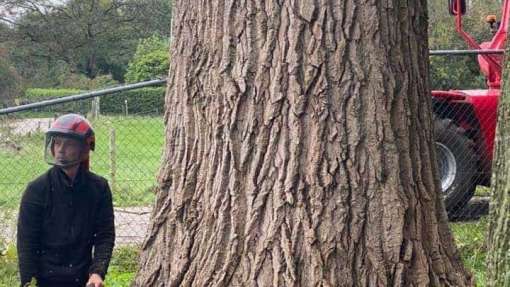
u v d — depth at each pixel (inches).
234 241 150.8
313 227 146.8
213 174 154.5
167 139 163.2
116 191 365.1
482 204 357.7
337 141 147.7
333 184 147.3
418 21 157.9
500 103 143.9
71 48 1656.0
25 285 153.9
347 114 148.1
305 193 147.7
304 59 148.5
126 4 1684.3
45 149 159.5
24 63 1628.9
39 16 1630.2
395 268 147.9
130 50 1695.4
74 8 1660.9
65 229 160.4
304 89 148.3
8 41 1604.3
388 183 148.9
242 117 151.9
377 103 149.0
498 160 143.0
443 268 153.5
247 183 150.9
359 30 148.8
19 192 371.6
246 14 151.6
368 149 148.5
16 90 1261.1
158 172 164.1
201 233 155.1
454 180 345.1
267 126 149.8
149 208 340.2
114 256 267.1
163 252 159.6
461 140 344.8
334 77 148.1
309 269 146.3
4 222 258.1
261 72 150.3
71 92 1293.1
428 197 154.8
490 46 347.9
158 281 159.5
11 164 415.8
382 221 148.3
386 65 150.3
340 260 146.6
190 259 155.6
